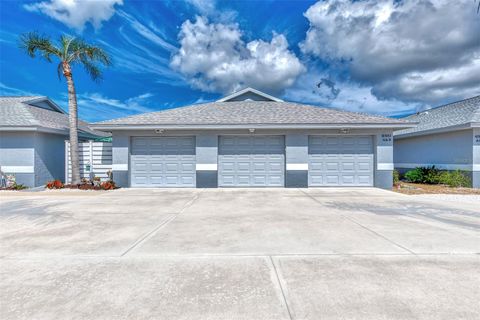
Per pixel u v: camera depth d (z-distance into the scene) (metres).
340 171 12.90
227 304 2.66
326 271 3.41
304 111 14.35
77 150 12.84
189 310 2.56
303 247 4.34
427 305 2.63
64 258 3.88
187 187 12.84
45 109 17.75
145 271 3.44
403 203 8.49
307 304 2.65
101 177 13.65
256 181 12.87
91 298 2.79
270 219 6.33
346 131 12.62
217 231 5.29
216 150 12.64
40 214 6.93
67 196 10.16
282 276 3.28
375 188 12.48
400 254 4.01
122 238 4.84
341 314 2.48
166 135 12.85
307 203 8.55
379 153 12.63
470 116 13.60
